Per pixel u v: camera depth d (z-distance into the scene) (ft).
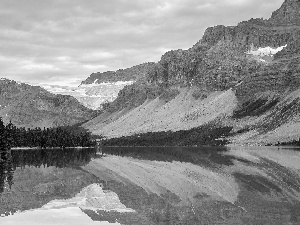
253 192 243.81
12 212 202.49
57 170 427.74
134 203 222.89
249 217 177.17
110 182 319.47
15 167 470.39
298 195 229.04
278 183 278.26
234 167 414.00
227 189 260.62
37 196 248.52
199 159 571.69
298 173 336.90
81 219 186.09
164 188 279.08
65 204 223.10
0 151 650.02
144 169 433.48
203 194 245.04
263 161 488.85
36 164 517.55
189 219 178.40
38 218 188.24
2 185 302.25
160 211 197.77
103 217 188.14
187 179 323.78
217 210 195.00
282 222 166.61
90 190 275.39
